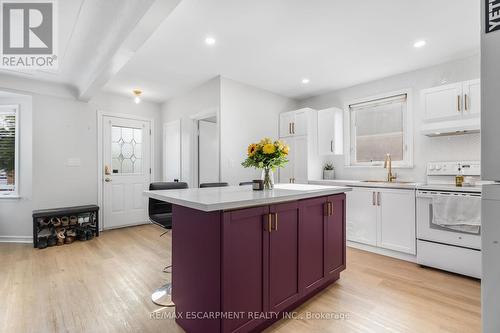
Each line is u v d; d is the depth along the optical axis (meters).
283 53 2.93
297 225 1.91
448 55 2.97
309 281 2.01
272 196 1.69
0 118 3.80
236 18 2.24
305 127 4.06
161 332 1.67
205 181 4.52
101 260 2.95
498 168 0.78
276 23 2.33
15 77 3.54
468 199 2.43
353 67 3.34
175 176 4.70
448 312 1.89
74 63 3.13
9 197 3.70
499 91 0.78
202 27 2.38
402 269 2.70
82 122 4.16
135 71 3.46
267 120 4.25
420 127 3.04
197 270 1.59
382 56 3.01
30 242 3.68
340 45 2.75
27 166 3.76
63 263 2.85
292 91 4.33
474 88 2.63
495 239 0.78
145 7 1.82
